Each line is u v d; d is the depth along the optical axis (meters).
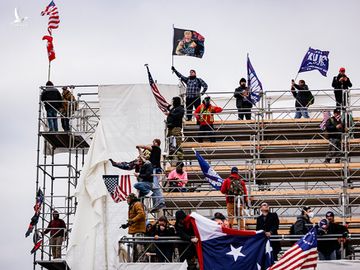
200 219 43.72
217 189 47.41
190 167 52.34
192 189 52.62
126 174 51.28
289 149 53.97
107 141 53.59
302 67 56.47
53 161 56.66
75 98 56.22
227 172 52.16
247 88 56.22
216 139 56.31
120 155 53.38
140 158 48.03
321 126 53.91
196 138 55.50
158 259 45.56
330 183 55.03
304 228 44.78
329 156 53.81
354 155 54.03
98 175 50.84
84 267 49.62
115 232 50.09
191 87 55.50
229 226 45.78
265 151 54.03
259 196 50.22
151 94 54.03
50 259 52.78
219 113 57.16
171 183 50.25
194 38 55.59
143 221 44.56
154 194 47.41
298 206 48.62
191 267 43.97
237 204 46.28
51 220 53.66
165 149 52.38
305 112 57.16
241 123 55.78
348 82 56.12
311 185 53.59
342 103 55.16
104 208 50.31
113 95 54.09
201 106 54.62
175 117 52.00
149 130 53.78
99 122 51.81
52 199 54.94
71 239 49.91
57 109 54.16
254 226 49.41
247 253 43.50
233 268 43.34
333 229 44.59
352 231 48.22
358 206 49.62
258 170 52.19
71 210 56.62
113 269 47.28
